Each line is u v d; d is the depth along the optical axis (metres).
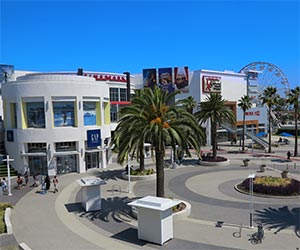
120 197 33.72
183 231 23.47
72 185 40.06
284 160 56.84
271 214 26.92
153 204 21.44
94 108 50.69
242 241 21.39
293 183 33.66
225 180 41.09
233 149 75.56
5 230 23.95
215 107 54.00
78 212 28.72
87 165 49.78
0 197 34.66
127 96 76.38
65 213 28.52
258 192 33.34
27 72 70.94
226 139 91.62
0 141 51.56
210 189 36.50
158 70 85.50
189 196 33.62
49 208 30.22
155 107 25.88
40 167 47.00
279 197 31.62
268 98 68.44
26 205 31.44
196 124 27.44
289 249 19.97
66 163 47.81
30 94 45.91
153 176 42.91
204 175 44.78
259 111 98.50
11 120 48.94
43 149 46.56
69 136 46.84
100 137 49.50
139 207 21.97
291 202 30.36
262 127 101.00
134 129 25.73
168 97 27.30
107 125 53.38
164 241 21.34
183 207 27.59
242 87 96.25
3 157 49.19
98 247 21.09
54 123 47.00
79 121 47.62
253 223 24.86
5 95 49.06
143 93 27.55
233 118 55.06
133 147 25.34
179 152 28.45
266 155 64.12
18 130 46.50
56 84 46.12
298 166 50.56
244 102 73.94
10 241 22.31
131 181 41.97
